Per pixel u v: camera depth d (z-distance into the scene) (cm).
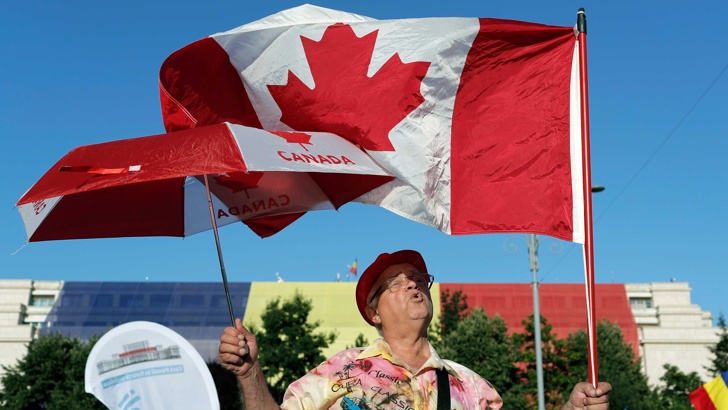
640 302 8269
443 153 598
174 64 609
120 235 607
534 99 604
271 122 626
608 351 5228
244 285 7850
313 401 459
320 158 551
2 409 4397
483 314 5056
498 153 598
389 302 487
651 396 5166
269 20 616
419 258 507
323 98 608
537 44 608
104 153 498
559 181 588
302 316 4669
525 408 4825
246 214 627
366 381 462
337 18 618
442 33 608
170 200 614
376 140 597
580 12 600
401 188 599
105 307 7794
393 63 608
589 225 558
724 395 1398
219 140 498
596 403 484
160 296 7756
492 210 589
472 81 607
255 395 431
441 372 472
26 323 7812
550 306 7794
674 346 7656
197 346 7338
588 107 585
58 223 582
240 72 619
